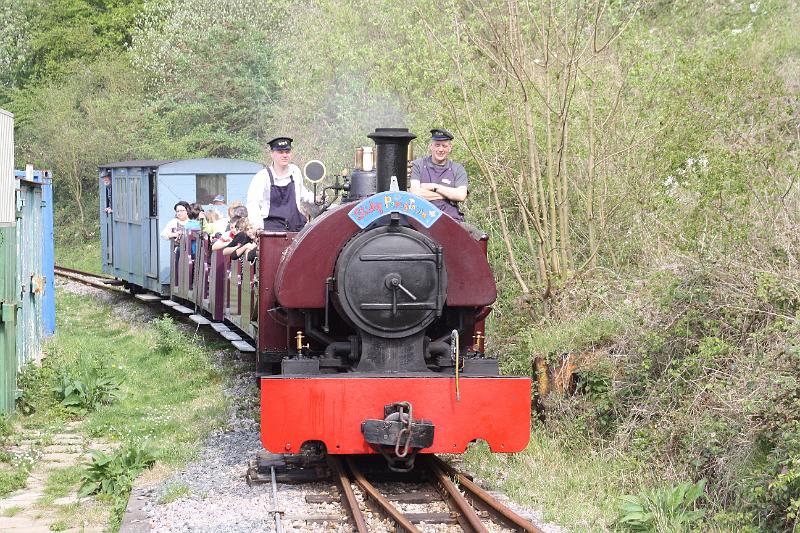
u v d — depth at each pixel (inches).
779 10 652.1
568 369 362.6
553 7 455.5
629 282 390.9
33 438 398.9
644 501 272.2
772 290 303.9
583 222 489.1
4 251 416.8
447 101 462.0
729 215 342.6
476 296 314.0
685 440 298.0
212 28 1296.8
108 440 396.8
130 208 826.8
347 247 300.8
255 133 1289.4
